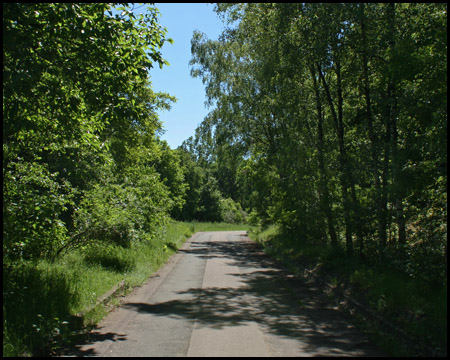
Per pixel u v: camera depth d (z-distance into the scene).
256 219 29.78
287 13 11.16
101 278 9.16
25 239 7.00
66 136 7.71
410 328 5.47
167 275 12.37
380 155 10.52
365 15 10.08
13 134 6.97
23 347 4.62
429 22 7.81
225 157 26.91
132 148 22.62
